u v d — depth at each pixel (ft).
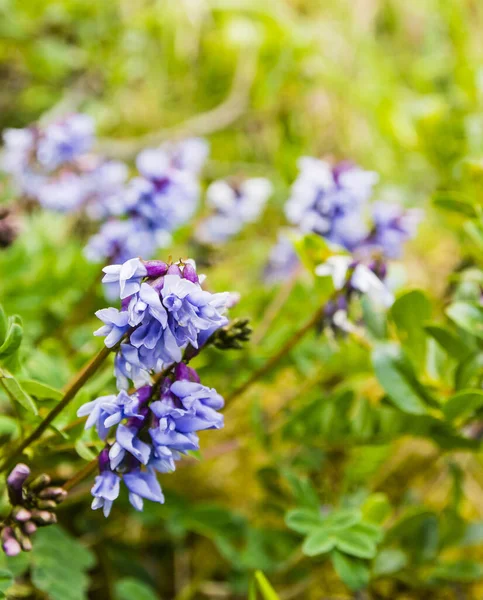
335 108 2.12
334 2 2.36
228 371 1.15
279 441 1.14
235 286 1.47
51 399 0.90
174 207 1.12
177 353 0.79
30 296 1.19
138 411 0.80
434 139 1.45
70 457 1.00
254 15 2.01
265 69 2.04
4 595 0.87
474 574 1.08
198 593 1.18
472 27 2.37
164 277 0.78
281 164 1.96
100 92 2.04
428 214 1.90
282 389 1.37
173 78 2.12
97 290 1.20
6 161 1.25
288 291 1.19
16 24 1.86
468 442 1.03
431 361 1.06
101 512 1.15
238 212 1.32
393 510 1.23
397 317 1.01
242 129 2.09
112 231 1.12
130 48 2.03
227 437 1.30
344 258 1.01
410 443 1.33
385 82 2.17
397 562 1.07
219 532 1.10
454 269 1.19
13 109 1.97
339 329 1.04
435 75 2.10
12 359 0.88
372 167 2.09
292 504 1.12
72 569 1.00
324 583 1.17
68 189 1.23
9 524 0.85
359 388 1.28
